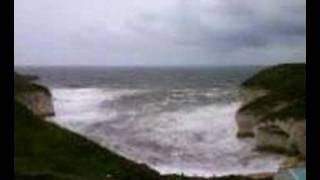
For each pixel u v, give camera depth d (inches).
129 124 2960.1
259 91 3139.8
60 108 3907.5
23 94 2655.0
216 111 3636.8
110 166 1083.9
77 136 1311.5
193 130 2758.4
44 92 3031.5
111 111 3703.3
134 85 7145.7
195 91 5753.0
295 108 2343.8
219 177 1518.2
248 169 1868.8
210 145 2353.6
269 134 2337.6
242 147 2343.8
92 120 3132.4
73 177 928.3
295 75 3053.6
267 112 2637.8
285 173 1047.6
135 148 2166.6
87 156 1127.6
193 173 1749.5
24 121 1316.4
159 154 2064.5
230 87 6560.0
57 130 1321.4
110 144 2209.6
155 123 3014.3
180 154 2086.6
